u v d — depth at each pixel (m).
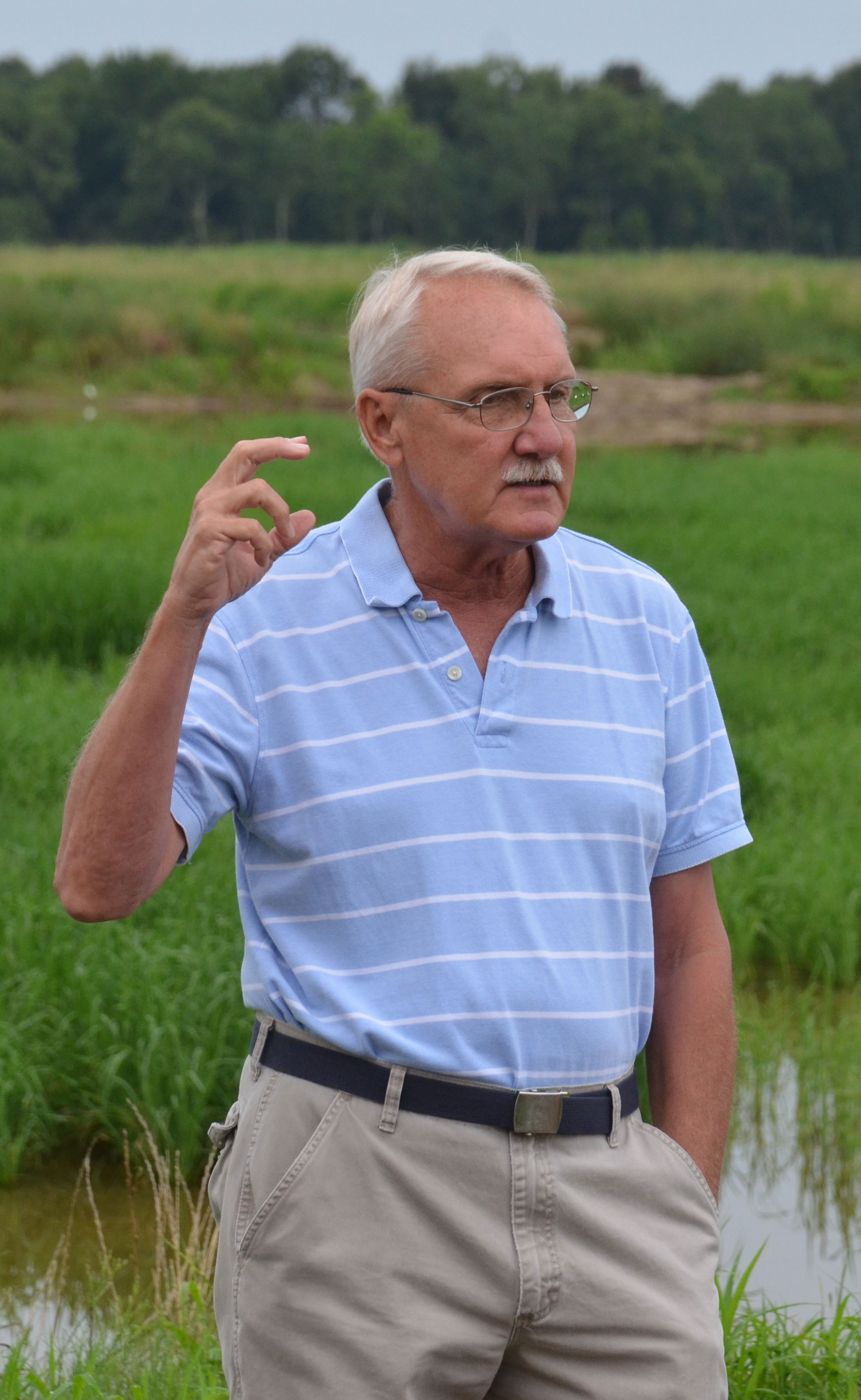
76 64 179.50
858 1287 5.42
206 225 167.38
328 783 2.75
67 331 40.84
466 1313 2.66
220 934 7.24
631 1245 2.73
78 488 21.02
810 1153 6.44
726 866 8.91
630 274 58.44
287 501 19.73
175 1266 5.21
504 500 2.76
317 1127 2.69
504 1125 2.67
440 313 2.77
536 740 2.81
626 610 3.01
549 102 177.12
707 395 41.59
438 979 2.68
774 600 15.53
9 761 9.77
